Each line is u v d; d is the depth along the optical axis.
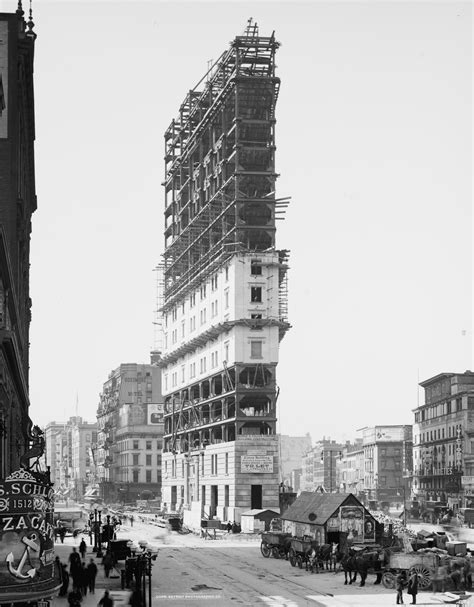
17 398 60.69
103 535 73.19
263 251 112.50
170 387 147.38
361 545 59.84
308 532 69.56
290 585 54.12
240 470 108.06
